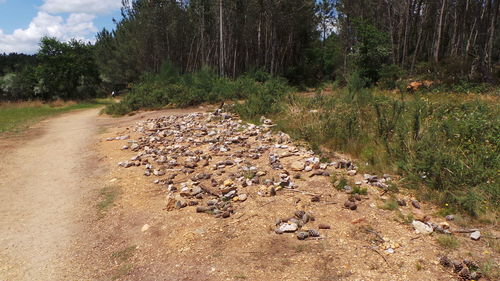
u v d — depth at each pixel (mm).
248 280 3178
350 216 4199
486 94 13922
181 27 45688
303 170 5613
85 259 3852
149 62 48062
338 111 7949
